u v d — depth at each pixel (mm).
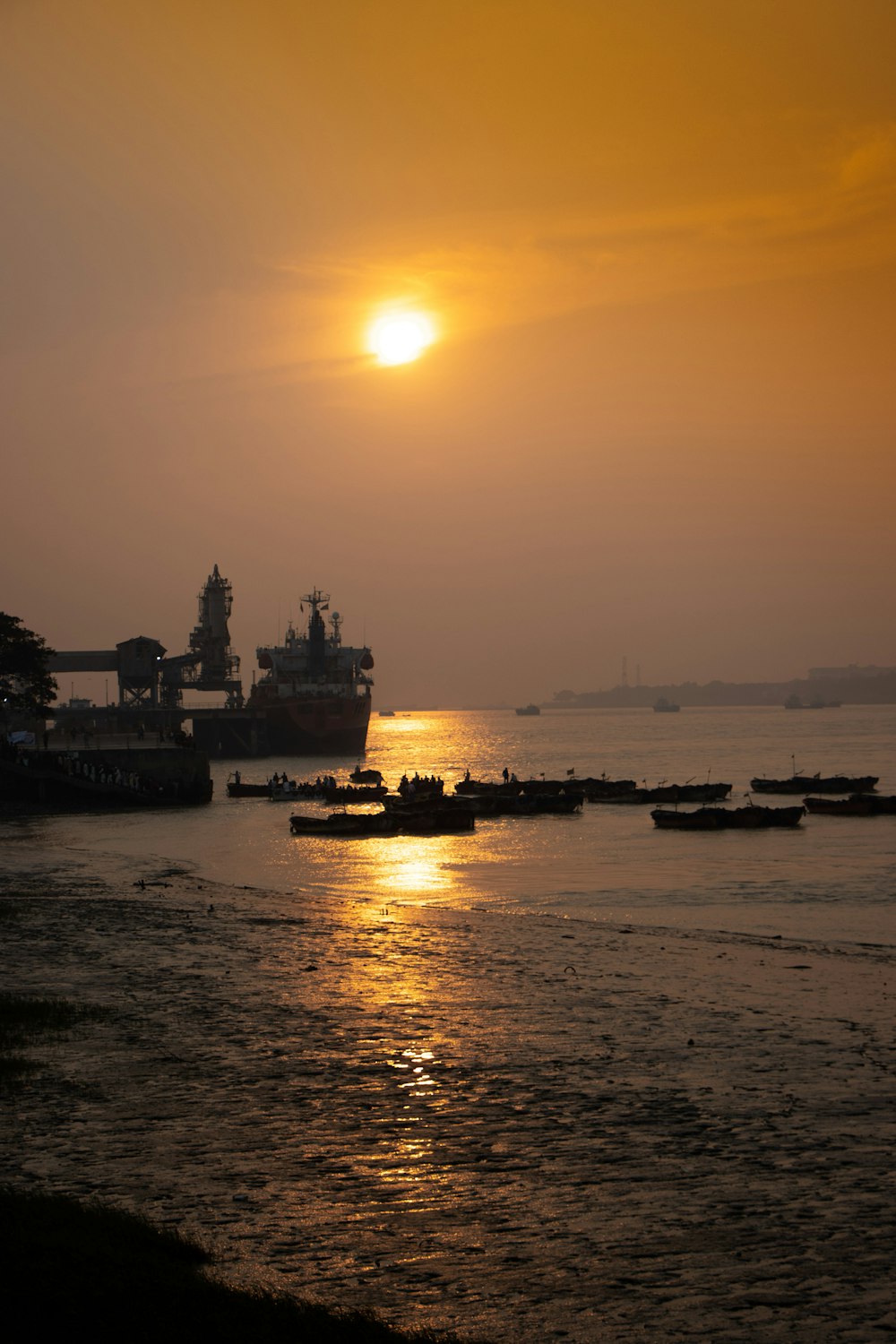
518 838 84250
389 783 156125
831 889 57625
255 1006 29438
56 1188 17375
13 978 32844
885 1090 22375
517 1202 17078
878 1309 13875
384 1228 16172
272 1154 18969
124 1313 12664
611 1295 14258
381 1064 24250
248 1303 13195
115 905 48594
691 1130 20188
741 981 33250
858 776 153500
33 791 109375
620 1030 27156
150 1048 25281
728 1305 13969
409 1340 12773
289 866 68312
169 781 113062
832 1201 17078
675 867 66938
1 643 129625
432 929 43062
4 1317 12453
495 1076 23375
